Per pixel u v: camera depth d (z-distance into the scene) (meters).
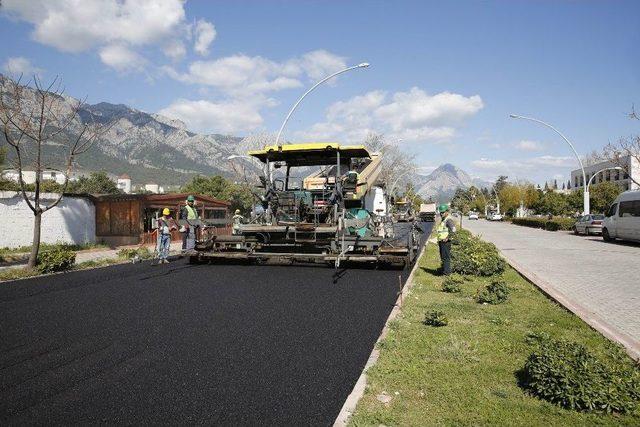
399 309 7.88
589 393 4.02
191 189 46.72
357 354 5.59
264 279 11.37
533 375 4.33
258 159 14.30
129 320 7.25
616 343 5.87
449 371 4.89
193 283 10.81
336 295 9.25
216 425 3.83
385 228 16.27
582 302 8.64
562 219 42.28
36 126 13.62
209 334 6.45
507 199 89.25
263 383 4.71
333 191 12.94
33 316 7.53
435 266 13.73
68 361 5.37
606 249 20.91
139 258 15.64
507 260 15.59
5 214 18.89
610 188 56.34
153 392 4.49
